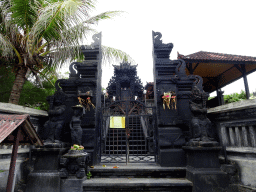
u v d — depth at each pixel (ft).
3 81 26.91
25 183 16.49
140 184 15.05
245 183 14.55
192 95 18.10
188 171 16.25
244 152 14.73
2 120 8.87
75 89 20.72
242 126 15.23
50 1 18.17
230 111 16.42
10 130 8.10
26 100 29.45
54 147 16.06
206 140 16.37
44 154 16.20
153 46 22.03
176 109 19.58
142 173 17.07
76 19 16.48
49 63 23.72
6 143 9.23
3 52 17.54
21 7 16.67
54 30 17.66
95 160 19.06
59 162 16.24
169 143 18.60
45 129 17.63
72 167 16.20
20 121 8.72
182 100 20.26
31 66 21.43
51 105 18.33
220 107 17.43
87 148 18.62
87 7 16.72
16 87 20.12
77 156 15.15
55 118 17.95
